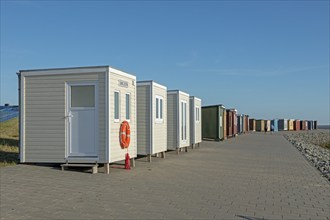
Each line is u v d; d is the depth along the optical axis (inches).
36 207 301.7
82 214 282.7
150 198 344.8
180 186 410.9
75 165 491.2
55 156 509.0
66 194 353.4
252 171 553.0
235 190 396.5
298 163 685.9
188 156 766.5
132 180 442.3
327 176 507.5
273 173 537.3
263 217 286.8
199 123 1037.2
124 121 536.1
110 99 498.9
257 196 367.2
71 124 505.0
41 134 514.6
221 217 283.0
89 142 498.9
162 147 712.4
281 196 370.0
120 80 530.9
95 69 498.6
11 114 1430.9
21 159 523.2
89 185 402.6
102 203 320.2
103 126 494.0
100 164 556.7
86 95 502.6
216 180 459.8
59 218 270.8
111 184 411.8
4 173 463.2
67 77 507.2
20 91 521.3
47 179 430.3
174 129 804.0
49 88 512.7
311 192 394.6
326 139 2102.6
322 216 293.0
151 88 654.5
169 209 304.0
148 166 581.9
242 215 290.7
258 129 2908.5
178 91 797.9
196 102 996.6
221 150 942.4
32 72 517.0
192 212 295.9
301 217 289.1
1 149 752.3
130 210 297.9
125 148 545.6
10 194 348.5
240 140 1478.8
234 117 1780.3
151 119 653.3
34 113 517.0
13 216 274.2
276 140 1549.0
